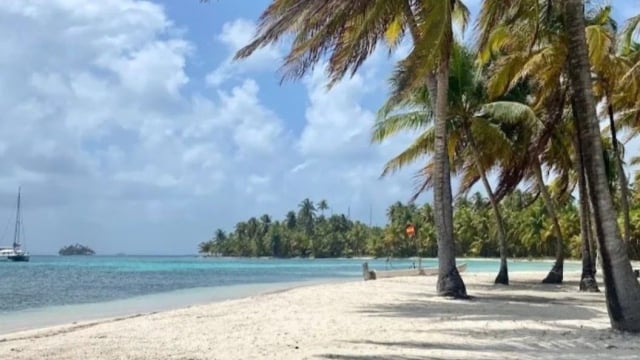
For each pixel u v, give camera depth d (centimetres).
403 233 11831
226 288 3309
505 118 2397
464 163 2812
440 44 1187
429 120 2475
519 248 9619
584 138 1162
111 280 4456
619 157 2628
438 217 1916
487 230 10131
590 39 2002
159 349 1066
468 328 1252
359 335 1180
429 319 1419
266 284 3672
